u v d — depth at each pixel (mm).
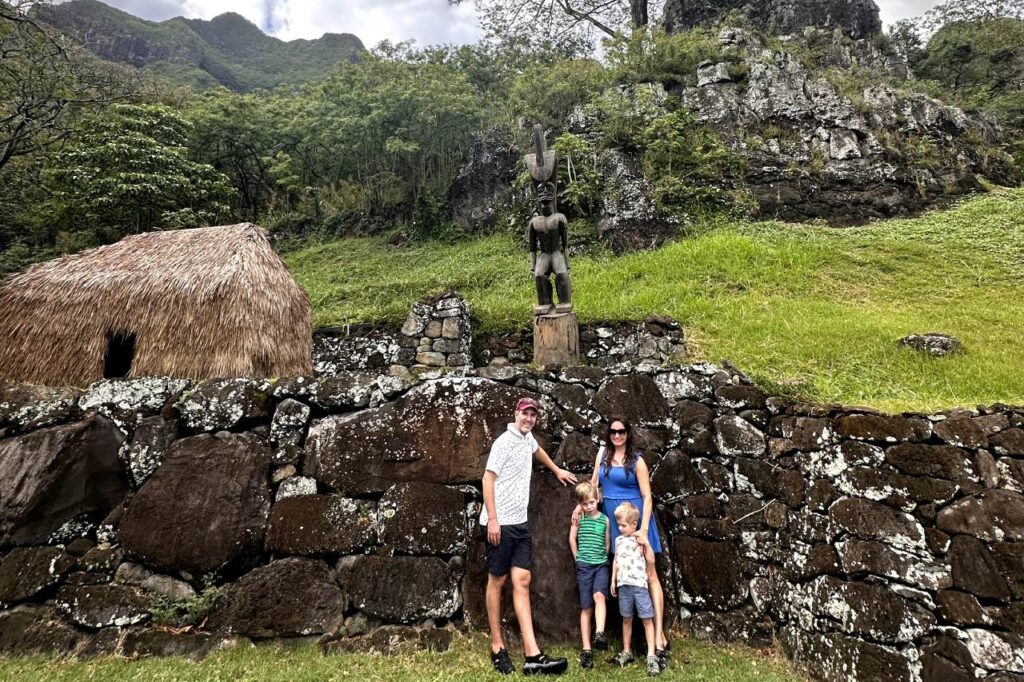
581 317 7770
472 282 11617
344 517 3180
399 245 16375
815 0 19859
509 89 19141
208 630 2955
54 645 2910
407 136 17938
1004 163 15008
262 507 3242
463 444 3318
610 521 3131
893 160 13914
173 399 3479
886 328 6805
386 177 18000
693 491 3385
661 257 10383
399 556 3115
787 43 17922
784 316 7543
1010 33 22219
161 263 4227
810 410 3277
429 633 2957
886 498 2854
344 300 11586
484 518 2930
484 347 8047
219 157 19984
